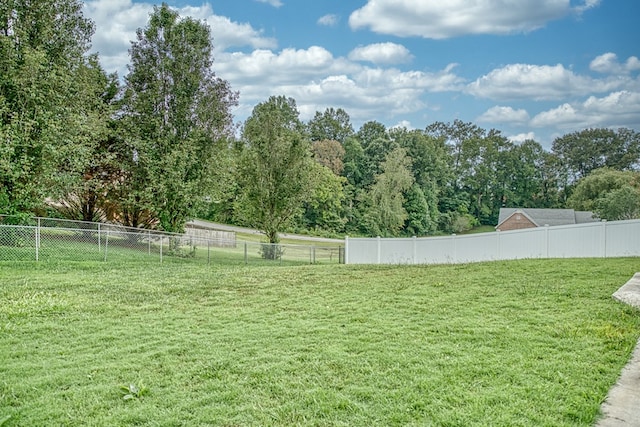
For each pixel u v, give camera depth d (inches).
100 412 140.3
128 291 370.3
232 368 178.5
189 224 1662.2
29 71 581.3
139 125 803.4
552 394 144.8
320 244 1662.2
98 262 560.4
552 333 212.7
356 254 754.2
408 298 319.6
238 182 892.6
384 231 1961.1
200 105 810.8
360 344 206.7
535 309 265.1
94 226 759.1
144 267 555.5
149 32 792.9
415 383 157.9
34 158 597.9
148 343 216.1
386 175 1983.3
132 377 170.2
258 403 145.6
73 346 211.9
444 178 2568.9
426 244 706.8
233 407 143.0
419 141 2422.5
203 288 394.6
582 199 2033.7
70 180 644.1
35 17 618.8
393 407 139.8
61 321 260.2
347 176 2336.4
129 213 885.8
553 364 171.5
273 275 487.8
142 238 693.3
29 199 613.6
